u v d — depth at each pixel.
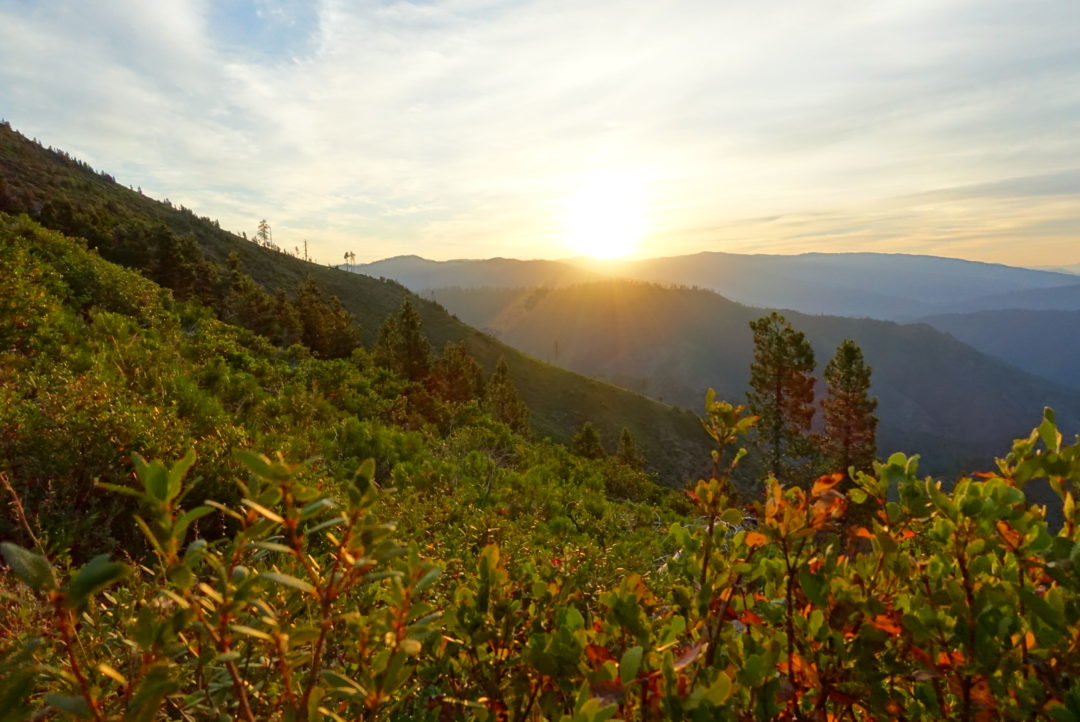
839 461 32.81
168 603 1.21
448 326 148.12
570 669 1.20
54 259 13.57
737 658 1.24
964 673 1.06
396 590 0.94
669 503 16.09
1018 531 1.17
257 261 125.06
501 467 10.34
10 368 5.64
